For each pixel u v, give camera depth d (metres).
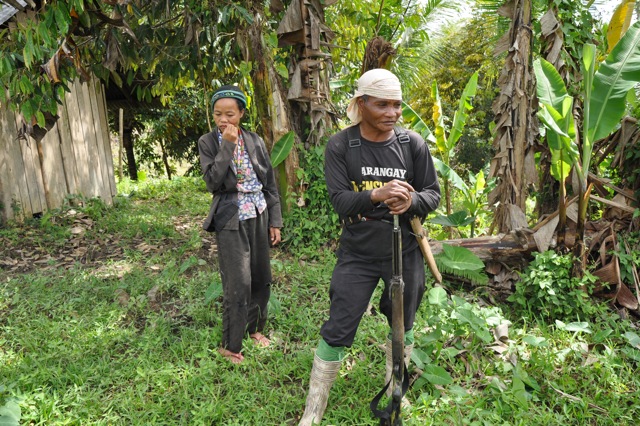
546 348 3.46
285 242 5.47
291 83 5.56
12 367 3.17
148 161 17.81
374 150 2.42
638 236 4.45
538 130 4.80
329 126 5.73
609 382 3.14
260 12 5.32
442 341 3.45
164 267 5.00
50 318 3.98
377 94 2.28
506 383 3.11
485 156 15.69
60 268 5.04
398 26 8.05
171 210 8.12
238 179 3.13
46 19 3.81
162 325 3.77
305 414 2.66
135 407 2.85
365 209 2.30
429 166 2.50
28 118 4.43
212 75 7.05
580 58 4.74
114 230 6.50
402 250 2.52
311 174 5.51
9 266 5.20
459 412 2.78
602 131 3.89
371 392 3.00
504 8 4.79
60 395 2.95
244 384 3.05
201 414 2.74
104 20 4.40
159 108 14.27
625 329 3.82
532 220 5.31
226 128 2.93
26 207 6.93
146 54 5.78
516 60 4.68
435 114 6.15
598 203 5.23
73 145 8.09
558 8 4.63
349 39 7.67
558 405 2.99
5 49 4.38
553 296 3.90
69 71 4.70
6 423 2.44
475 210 6.07
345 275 2.54
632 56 3.81
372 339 3.60
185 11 5.45
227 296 3.22
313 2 5.42
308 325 3.75
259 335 3.59
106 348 3.45
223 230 3.10
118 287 4.41
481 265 3.76
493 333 3.58
